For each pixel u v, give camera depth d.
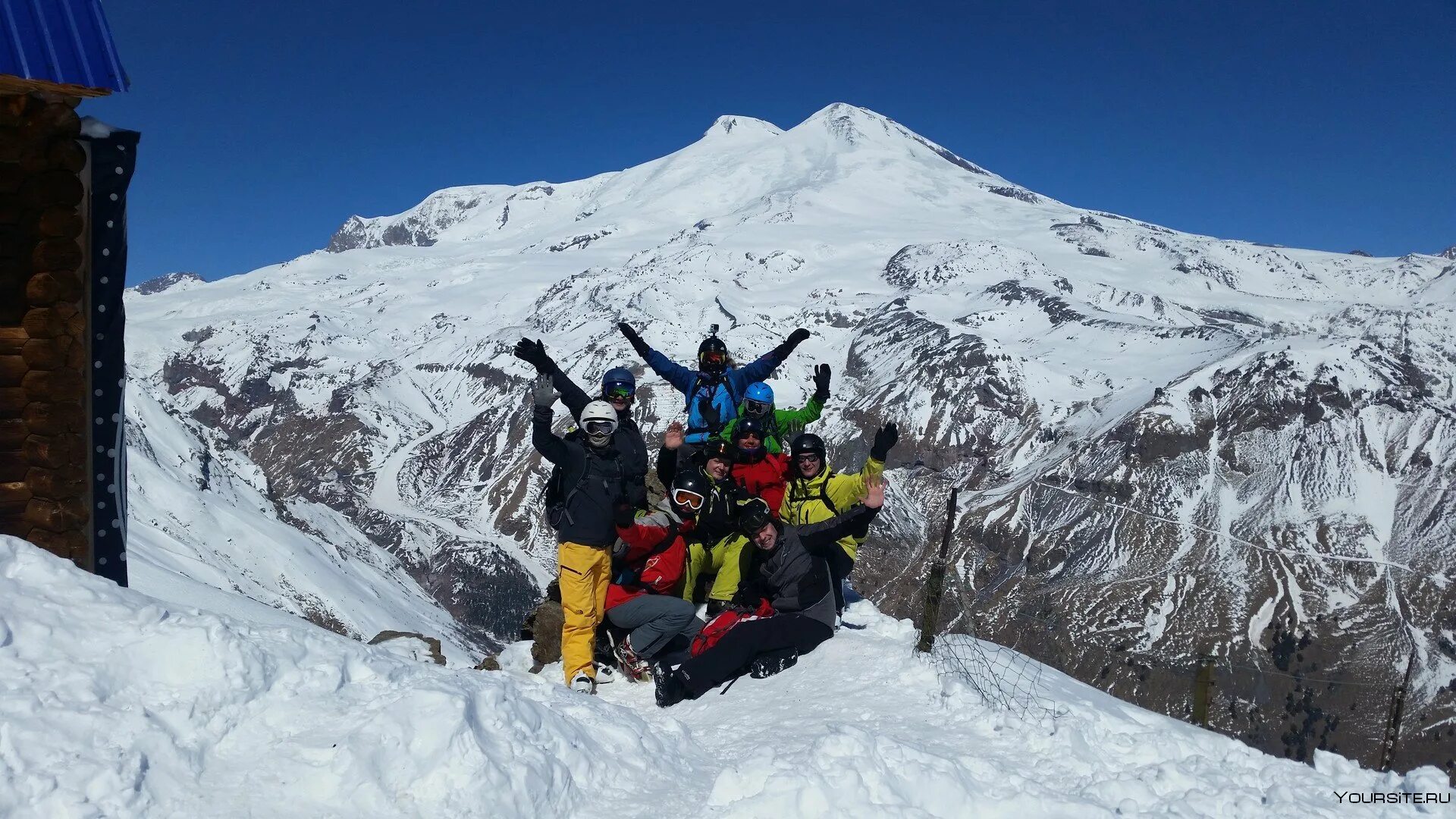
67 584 5.27
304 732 4.84
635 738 5.88
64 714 4.36
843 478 8.34
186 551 49.78
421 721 4.82
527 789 4.84
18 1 6.89
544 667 8.83
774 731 6.48
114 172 7.29
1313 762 5.86
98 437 7.42
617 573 8.43
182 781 4.37
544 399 7.71
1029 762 5.80
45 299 7.12
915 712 6.54
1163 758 5.89
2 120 6.93
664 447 9.00
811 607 7.96
